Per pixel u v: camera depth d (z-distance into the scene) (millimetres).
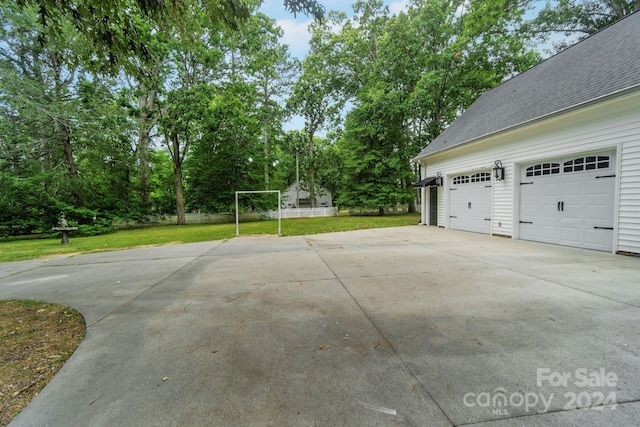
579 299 3133
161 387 1824
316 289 3789
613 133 5449
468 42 16281
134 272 5176
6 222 12883
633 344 2170
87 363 2146
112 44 3531
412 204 24000
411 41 18016
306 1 3498
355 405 1608
